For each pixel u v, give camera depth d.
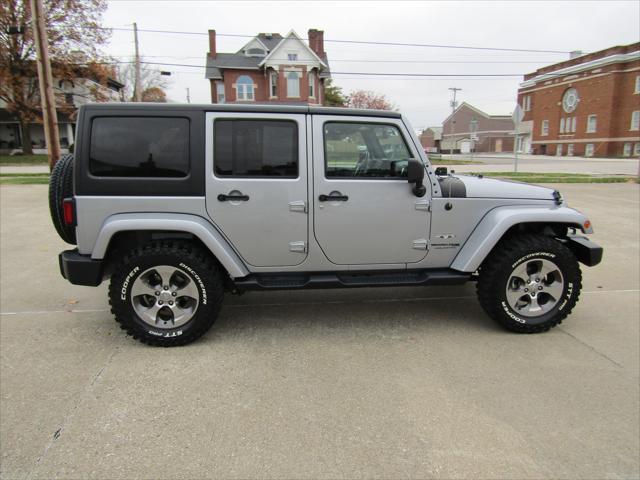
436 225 3.85
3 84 30.09
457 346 3.71
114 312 3.60
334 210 3.69
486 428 2.66
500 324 3.97
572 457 2.43
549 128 53.75
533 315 3.93
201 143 3.51
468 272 3.85
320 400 2.93
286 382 3.15
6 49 29.03
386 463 2.37
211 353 3.57
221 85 41.75
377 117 3.69
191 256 3.55
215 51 41.25
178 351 3.61
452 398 2.96
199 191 3.54
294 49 39.00
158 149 3.50
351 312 4.45
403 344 3.75
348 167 3.71
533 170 23.84
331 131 3.65
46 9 28.22
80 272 3.53
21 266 5.94
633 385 3.12
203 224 3.55
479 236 3.84
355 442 2.53
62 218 3.63
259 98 41.34
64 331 3.98
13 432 2.60
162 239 3.68
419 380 3.18
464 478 2.27
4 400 2.91
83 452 2.44
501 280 3.82
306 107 3.60
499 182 4.28
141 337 3.62
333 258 3.81
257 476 2.28
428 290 5.10
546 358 3.51
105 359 3.46
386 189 3.72
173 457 2.41
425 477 2.28
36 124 41.22
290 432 2.61
